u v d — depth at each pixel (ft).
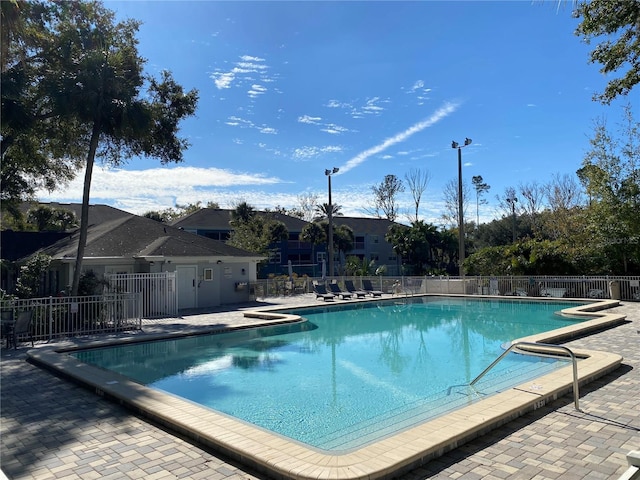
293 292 94.94
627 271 79.25
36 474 14.82
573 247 82.12
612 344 36.45
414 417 22.91
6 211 81.10
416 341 46.29
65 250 70.74
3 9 33.94
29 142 61.98
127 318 52.11
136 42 64.39
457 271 154.10
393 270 154.20
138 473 14.79
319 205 181.16
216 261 78.23
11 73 49.73
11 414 21.43
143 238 78.84
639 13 28.76
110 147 65.82
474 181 229.25
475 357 37.96
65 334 45.75
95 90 52.70
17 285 52.54
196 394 28.22
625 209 75.25
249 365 35.88
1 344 41.32
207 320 57.26
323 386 29.45
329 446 19.42
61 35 54.90
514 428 18.26
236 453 15.66
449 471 14.43
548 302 74.54
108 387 24.26
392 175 224.33
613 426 18.26
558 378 23.95
